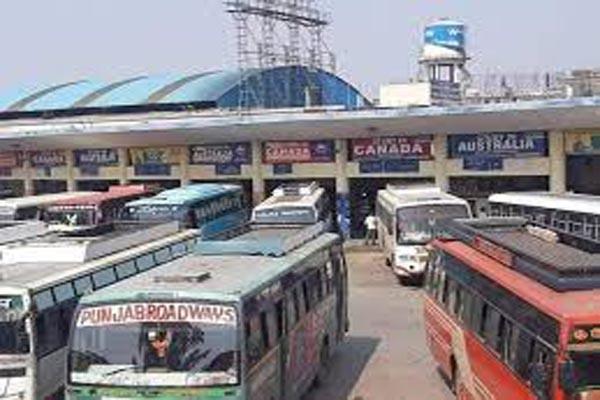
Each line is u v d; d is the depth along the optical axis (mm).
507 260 12508
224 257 15078
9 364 13047
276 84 50812
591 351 9016
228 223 34750
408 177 37844
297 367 14836
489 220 16828
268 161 40500
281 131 38750
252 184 41156
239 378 11250
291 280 14531
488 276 12617
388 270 31656
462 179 37031
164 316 11398
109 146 44000
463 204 28281
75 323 11562
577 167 35375
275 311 13344
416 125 36125
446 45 53906
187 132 40125
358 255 35469
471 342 13445
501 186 36438
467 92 48719
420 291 27391
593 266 10352
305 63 54281
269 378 12812
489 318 12430
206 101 46969
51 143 44531
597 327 9023
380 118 35406
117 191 35031
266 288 12852
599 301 9688
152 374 11266
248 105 48688
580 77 44312
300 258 15344
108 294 11680
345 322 19984
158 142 42500
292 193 32406
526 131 34844
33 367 13055
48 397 13555
